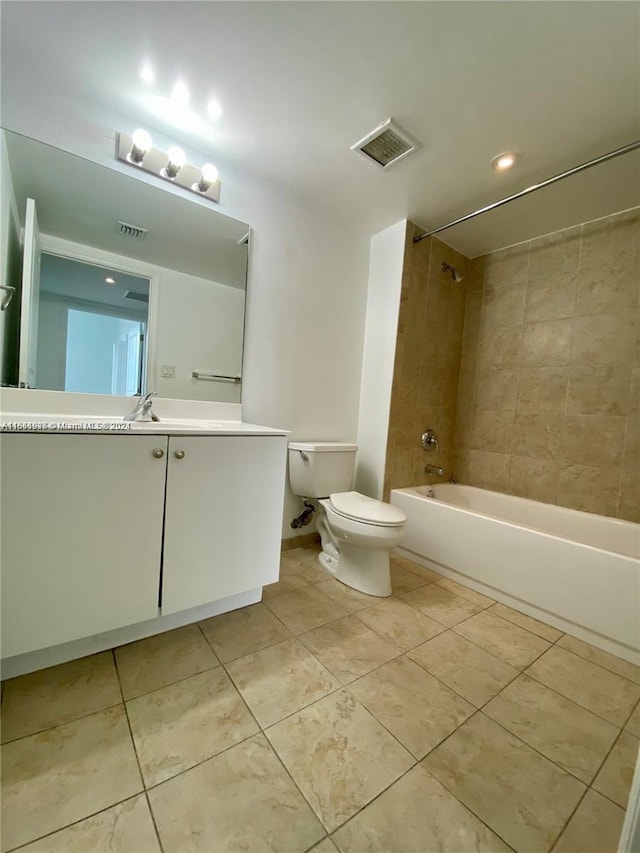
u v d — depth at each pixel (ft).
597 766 2.99
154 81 4.30
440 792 2.70
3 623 3.14
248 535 4.56
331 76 4.12
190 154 5.44
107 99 4.63
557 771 2.93
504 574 5.59
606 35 3.47
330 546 6.64
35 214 4.45
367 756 2.95
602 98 4.19
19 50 3.98
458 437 8.90
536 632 4.90
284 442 4.77
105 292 4.95
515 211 6.61
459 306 8.64
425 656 4.27
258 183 6.12
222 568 4.38
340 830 2.42
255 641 4.35
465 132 4.84
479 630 4.88
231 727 3.14
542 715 3.49
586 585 4.74
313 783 2.71
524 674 4.06
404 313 7.40
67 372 4.72
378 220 7.25
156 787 2.61
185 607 4.15
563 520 6.85
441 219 7.14
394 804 2.60
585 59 3.73
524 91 4.16
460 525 6.24
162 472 3.84
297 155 5.50
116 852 2.22
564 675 4.07
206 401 5.84
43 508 3.23
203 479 4.14
